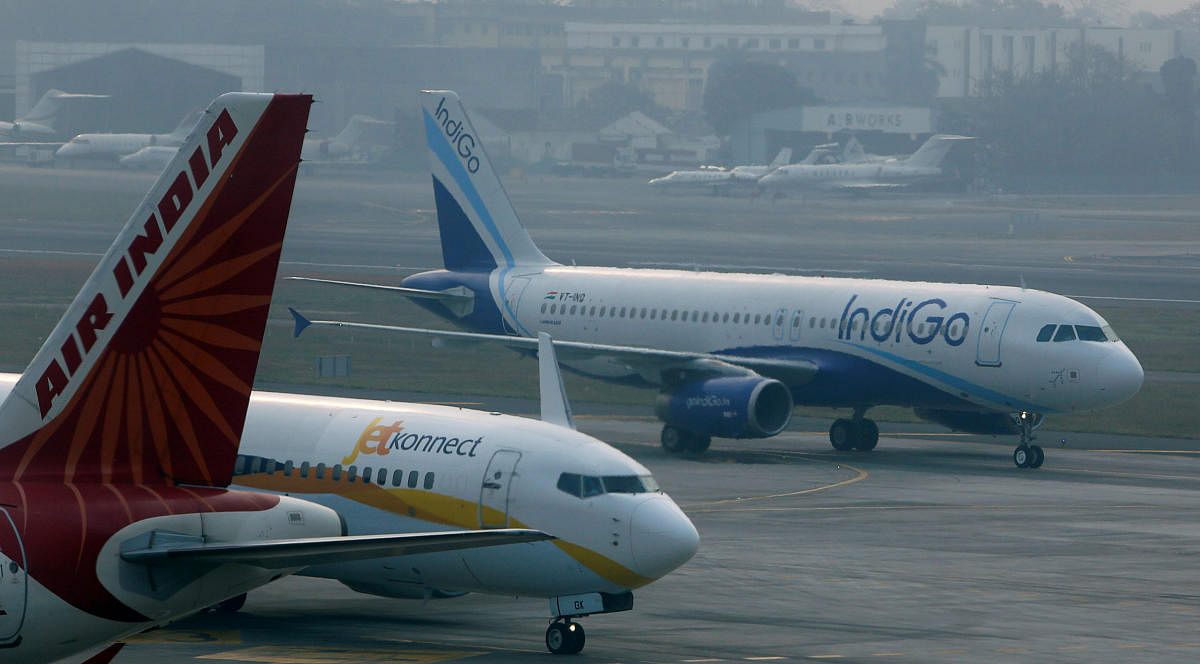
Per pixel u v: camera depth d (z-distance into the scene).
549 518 103.00
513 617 115.19
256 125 61.97
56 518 59.19
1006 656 103.31
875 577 131.12
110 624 60.28
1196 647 107.06
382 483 108.44
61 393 60.84
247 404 63.91
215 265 62.44
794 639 107.62
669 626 111.75
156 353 62.16
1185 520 162.12
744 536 149.75
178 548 59.50
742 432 196.50
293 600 121.00
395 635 107.38
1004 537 150.88
